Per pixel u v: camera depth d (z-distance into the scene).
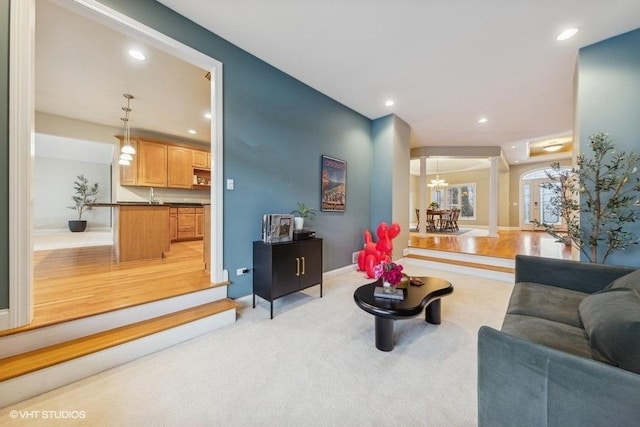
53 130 4.33
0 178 1.43
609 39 2.31
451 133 5.45
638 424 0.65
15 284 1.49
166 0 1.95
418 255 4.65
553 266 1.99
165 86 3.30
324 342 1.95
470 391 1.43
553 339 1.24
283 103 2.99
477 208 10.12
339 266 3.92
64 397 1.37
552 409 0.79
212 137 2.38
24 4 1.48
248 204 2.65
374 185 4.52
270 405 1.33
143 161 5.07
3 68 1.43
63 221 6.88
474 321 2.31
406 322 2.29
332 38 2.39
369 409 1.30
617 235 2.17
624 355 0.85
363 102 3.81
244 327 2.19
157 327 1.85
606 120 2.32
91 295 2.08
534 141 6.36
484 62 2.75
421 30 2.26
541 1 1.91
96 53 2.60
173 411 1.29
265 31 2.30
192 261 3.44
